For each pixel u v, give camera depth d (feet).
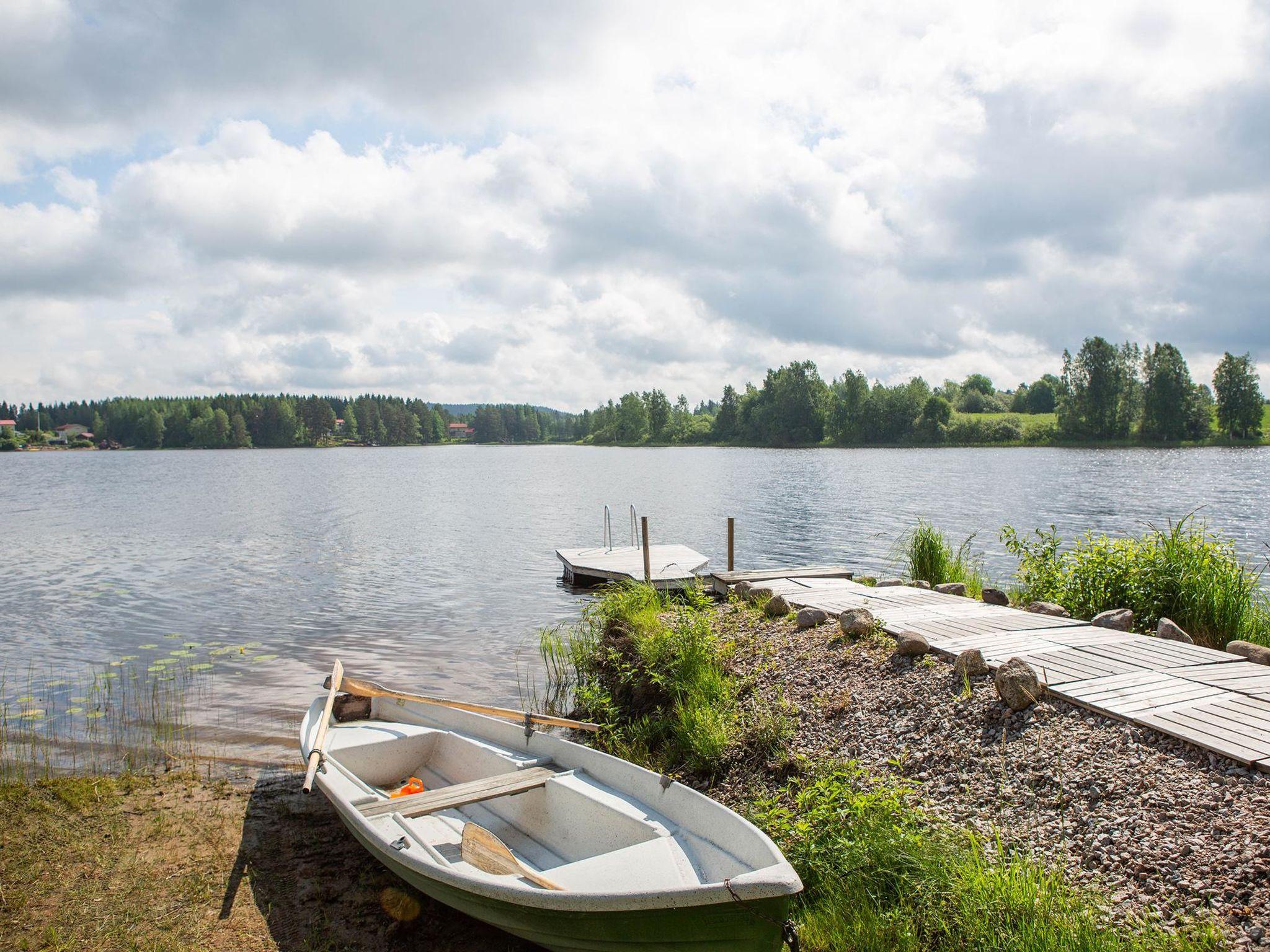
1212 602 27.91
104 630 46.01
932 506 106.32
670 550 64.59
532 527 98.43
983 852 15.71
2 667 38.01
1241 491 120.16
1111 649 23.34
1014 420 362.12
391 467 286.05
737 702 25.79
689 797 17.12
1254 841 13.80
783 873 12.92
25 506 134.21
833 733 22.06
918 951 14.02
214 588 59.31
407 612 50.47
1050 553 35.50
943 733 20.06
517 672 36.65
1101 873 14.35
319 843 20.84
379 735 23.73
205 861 19.85
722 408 451.94
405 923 17.34
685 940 13.38
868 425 354.33
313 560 72.84
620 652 33.65
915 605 31.48
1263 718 17.35
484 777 21.67
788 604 32.48
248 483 198.59
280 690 33.86
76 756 26.53
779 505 112.47
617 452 418.72
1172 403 304.91
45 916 17.43
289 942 16.66
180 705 31.76
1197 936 12.37
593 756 20.04
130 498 150.92
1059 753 17.70
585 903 13.65
